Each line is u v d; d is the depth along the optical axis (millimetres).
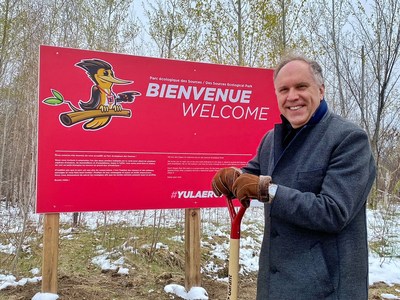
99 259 4547
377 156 8297
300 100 1629
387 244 5855
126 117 3426
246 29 10594
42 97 3182
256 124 3881
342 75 9156
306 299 1519
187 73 3629
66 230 6043
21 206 5633
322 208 1439
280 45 10414
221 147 3744
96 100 3332
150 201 3484
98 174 3326
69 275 4012
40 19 10891
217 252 5008
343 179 1483
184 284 3916
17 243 4691
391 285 4379
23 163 7527
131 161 3432
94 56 3330
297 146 1649
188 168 3617
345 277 1516
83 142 3287
